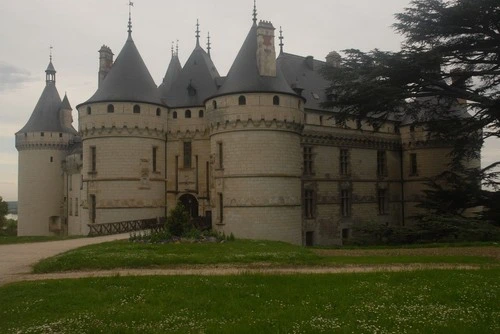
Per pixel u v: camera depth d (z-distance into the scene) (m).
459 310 10.55
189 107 37.28
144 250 20.91
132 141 34.19
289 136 31.62
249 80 31.38
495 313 10.26
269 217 30.41
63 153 52.56
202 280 14.16
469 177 32.34
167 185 37.06
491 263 18.16
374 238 31.83
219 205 32.16
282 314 10.40
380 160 46.91
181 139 37.25
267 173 30.58
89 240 27.78
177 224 26.02
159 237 24.66
